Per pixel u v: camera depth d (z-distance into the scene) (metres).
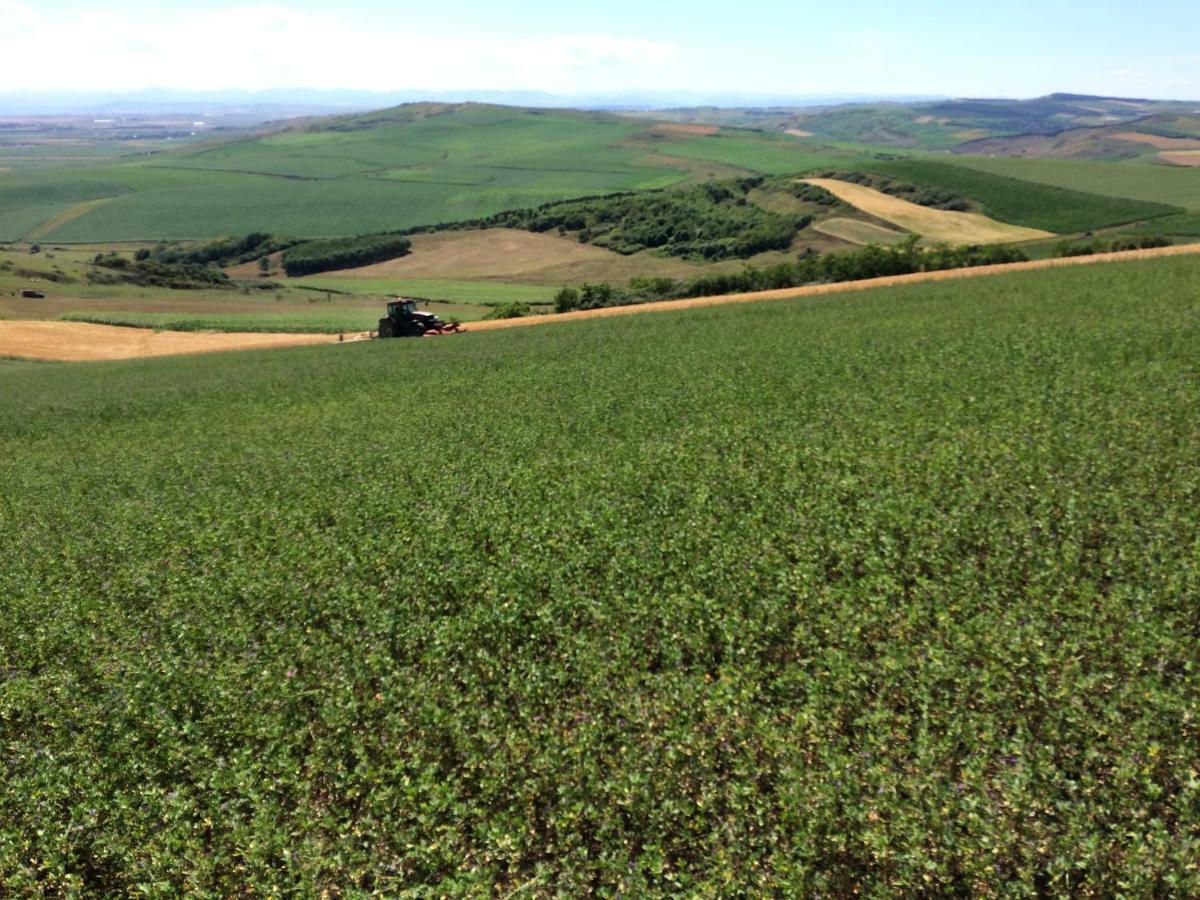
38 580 16.44
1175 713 8.88
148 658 12.86
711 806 8.45
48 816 9.44
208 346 71.69
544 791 9.00
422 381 36.41
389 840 8.72
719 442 20.23
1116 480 15.18
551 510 16.67
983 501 14.77
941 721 9.29
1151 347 24.75
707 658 11.08
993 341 28.31
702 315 50.53
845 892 7.69
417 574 14.48
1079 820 7.66
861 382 25.02
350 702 10.68
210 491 21.92
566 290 77.69
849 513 14.94
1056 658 9.95
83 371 59.50
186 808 9.26
